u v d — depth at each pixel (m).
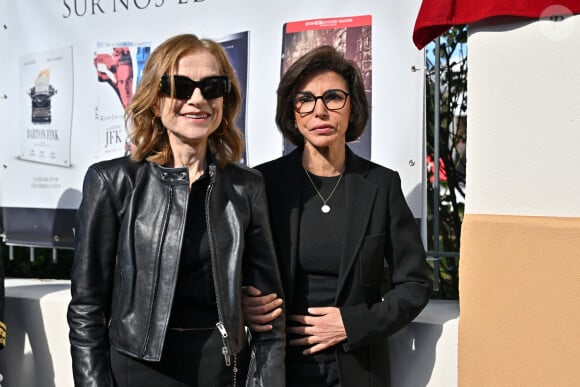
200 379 1.97
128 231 1.97
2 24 3.63
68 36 3.50
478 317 2.32
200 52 2.01
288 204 2.29
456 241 3.56
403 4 2.91
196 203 2.02
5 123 3.66
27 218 3.62
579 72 2.18
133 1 3.37
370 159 2.96
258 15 3.14
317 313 2.21
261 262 2.12
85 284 1.98
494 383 2.30
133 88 3.38
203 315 2.00
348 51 2.99
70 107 3.51
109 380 1.96
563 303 2.18
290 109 2.35
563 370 2.19
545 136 2.23
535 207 2.26
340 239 2.24
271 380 2.04
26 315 3.02
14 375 3.05
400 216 2.32
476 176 2.34
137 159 2.03
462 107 3.42
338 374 2.22
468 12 2.25
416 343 2.57
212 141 2.14
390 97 2.94
